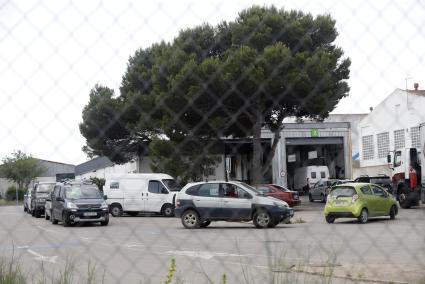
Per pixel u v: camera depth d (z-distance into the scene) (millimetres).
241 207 18875
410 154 27062
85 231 19359
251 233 16672
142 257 11648
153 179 28438
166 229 19109
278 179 43219
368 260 9891
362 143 37906
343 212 20516
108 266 10133
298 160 47219
